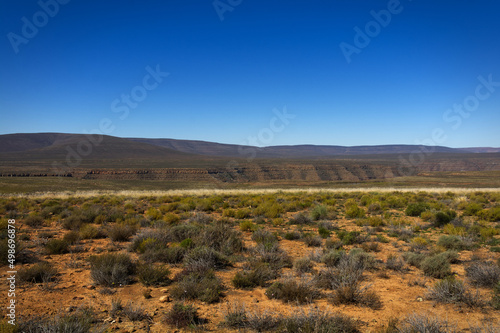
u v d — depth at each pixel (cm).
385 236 1416
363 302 644
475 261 934
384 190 4822
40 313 565
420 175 12581
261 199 3098
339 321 522
